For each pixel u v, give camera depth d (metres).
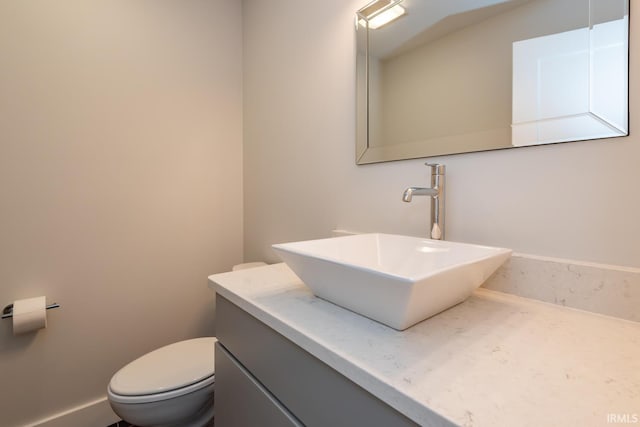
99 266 1.42
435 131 0.94
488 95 0.82
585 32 0.66
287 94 1.53
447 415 0.34
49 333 1.30
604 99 0.64
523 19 0.75
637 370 0.43
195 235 1.72
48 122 1.29
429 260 0.80
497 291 0.77
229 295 0.80
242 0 1.89
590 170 0.66
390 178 1.07
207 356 1.21
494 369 0.44
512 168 0.78
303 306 0.68
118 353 1.48
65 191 1.33
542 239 0.73
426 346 0.50
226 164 1.83
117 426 1.42
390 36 1.06
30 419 1.26
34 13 1.25
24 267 1.25
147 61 1.54
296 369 0.58
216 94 1.79
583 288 0.65
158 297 1.60
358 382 0.44
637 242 0.61
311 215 1.42
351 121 1.21
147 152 1.55
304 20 1.41
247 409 0.74
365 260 0.90
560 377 0.42
